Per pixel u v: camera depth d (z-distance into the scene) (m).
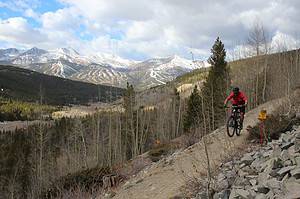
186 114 48.97
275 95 30.95
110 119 58.09
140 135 59.03
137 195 12.06
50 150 57.78
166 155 21.11
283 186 6.32
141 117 58.75
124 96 57.16
